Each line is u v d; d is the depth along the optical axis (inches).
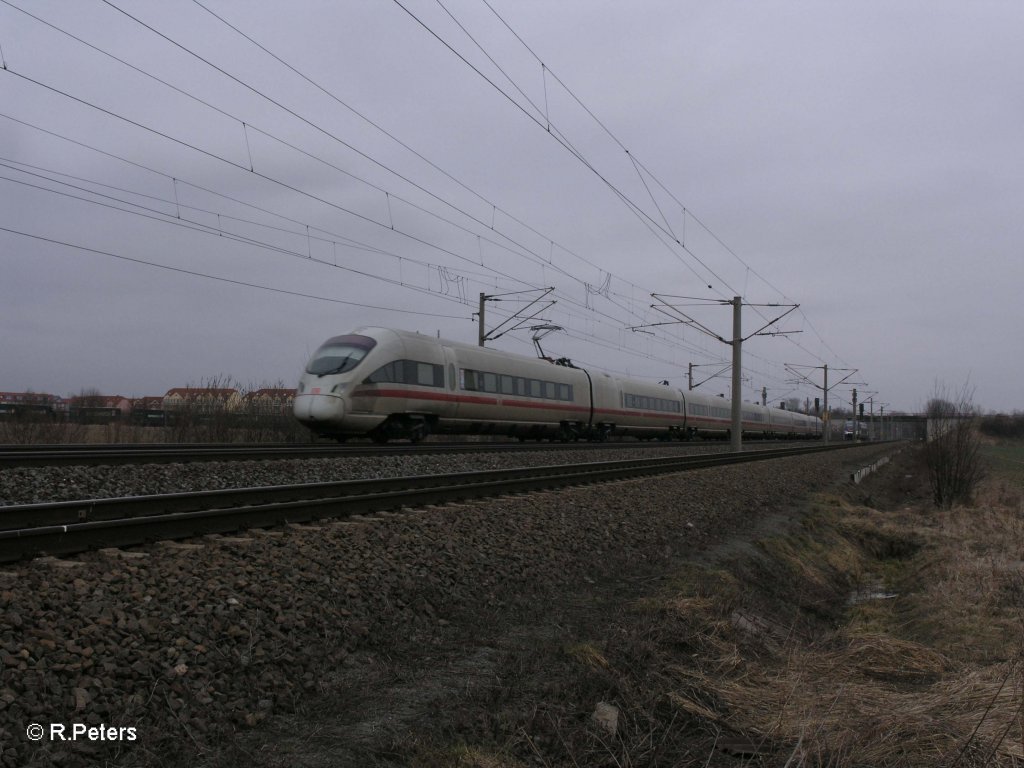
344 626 233.3
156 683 172.6
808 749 195.3
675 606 315.6
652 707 216.8
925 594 467.2
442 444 925.8
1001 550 625.9
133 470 468.1
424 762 167.5
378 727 182.2
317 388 842.2
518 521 417.4
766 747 201.8
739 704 231.3
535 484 532.4
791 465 1146.0
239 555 264.5
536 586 333.1
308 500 358.3
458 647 245.9
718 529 551.2
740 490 753.0
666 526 506.9
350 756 167.0
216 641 199.0
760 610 371.9
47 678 161.8
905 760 193.6
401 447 779.4
